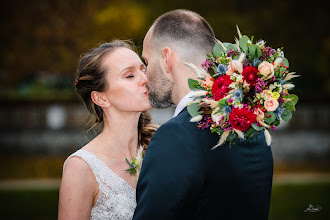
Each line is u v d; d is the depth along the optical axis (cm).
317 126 1598
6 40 2061
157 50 226
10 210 761
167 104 230
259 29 2112
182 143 204
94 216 259
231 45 215
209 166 204
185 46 221
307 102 1641
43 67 2131
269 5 2158
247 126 201
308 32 2128
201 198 204
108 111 278
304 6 2130
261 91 204
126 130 279
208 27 229
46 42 2042
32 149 1700
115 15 1945
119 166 271
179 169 201
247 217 209
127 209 261
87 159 261
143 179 207
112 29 1953
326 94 1702
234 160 210
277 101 209
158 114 1711
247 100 208
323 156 1496
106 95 276
